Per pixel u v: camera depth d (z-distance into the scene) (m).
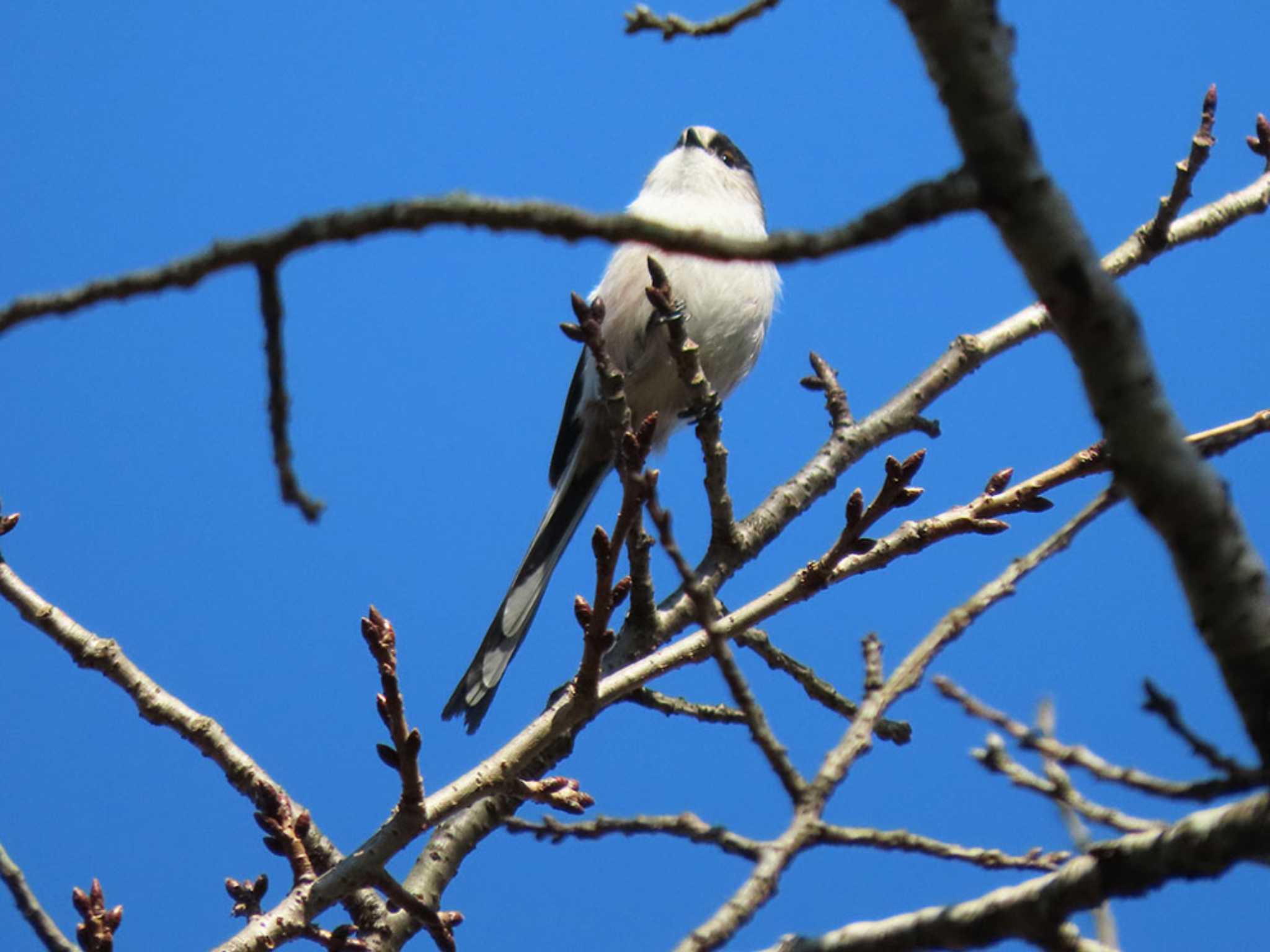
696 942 4.71
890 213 3.93
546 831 8.21
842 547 7.43
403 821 6.76
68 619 7.95
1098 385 4.05
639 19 6.94
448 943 6.91
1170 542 4.11
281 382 4.45
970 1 3.87
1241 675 4.11
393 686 6.61
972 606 5.74
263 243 4.11
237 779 7.68
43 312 4.18
